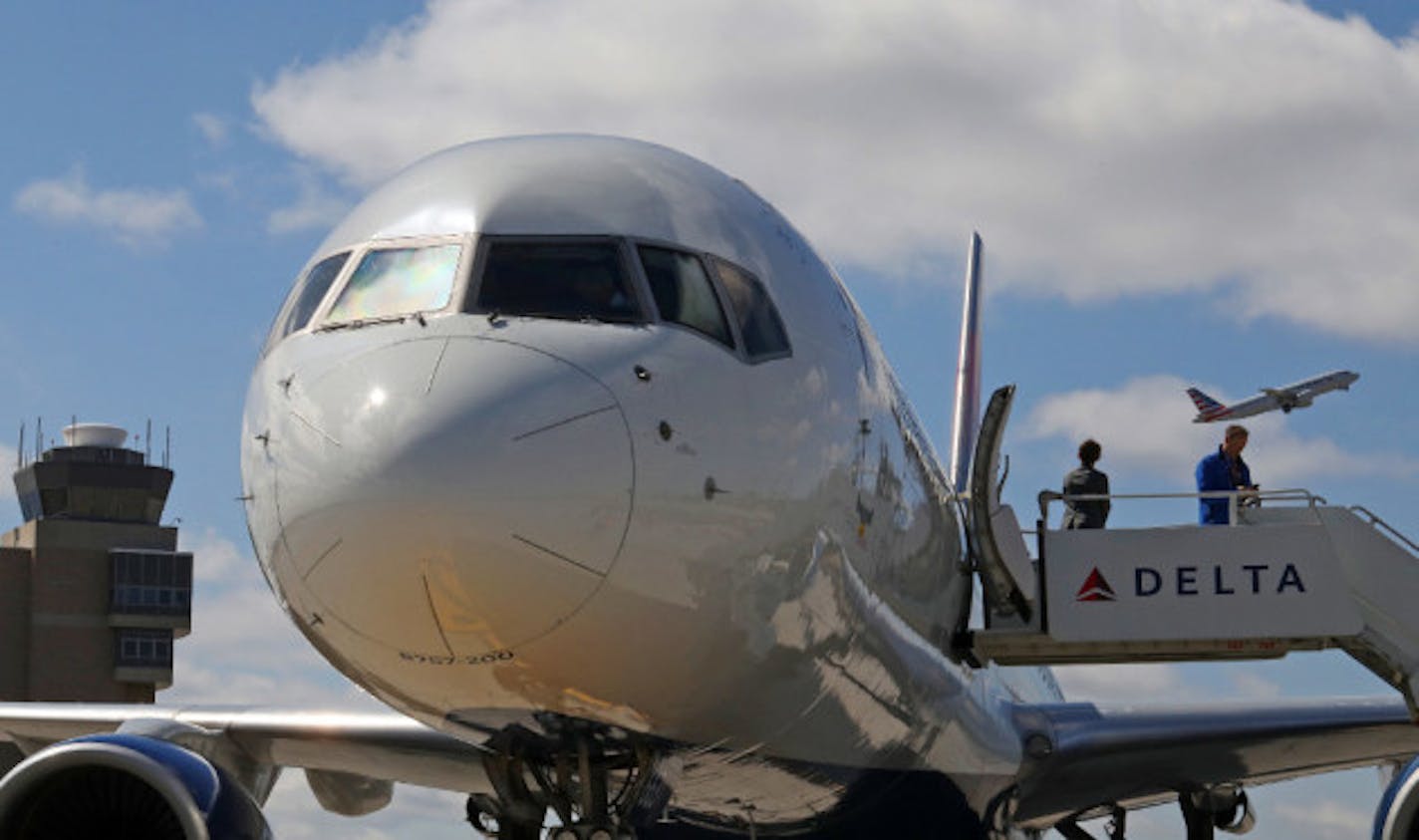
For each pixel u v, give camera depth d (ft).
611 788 36.11
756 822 42.83
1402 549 46.19
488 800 48.19
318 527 29.71
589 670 30.96
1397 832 38.09
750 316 34.24
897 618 39.88
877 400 38.47
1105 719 52.47
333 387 30.68
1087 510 52.42
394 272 32.99
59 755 36.52
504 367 30.27
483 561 28.94
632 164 35.73
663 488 30.37
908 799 45.60
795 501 33.42
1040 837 59.00
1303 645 46.44
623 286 32.73
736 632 32.55
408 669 30.86
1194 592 44.01
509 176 34.55
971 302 78.07
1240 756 52.11
